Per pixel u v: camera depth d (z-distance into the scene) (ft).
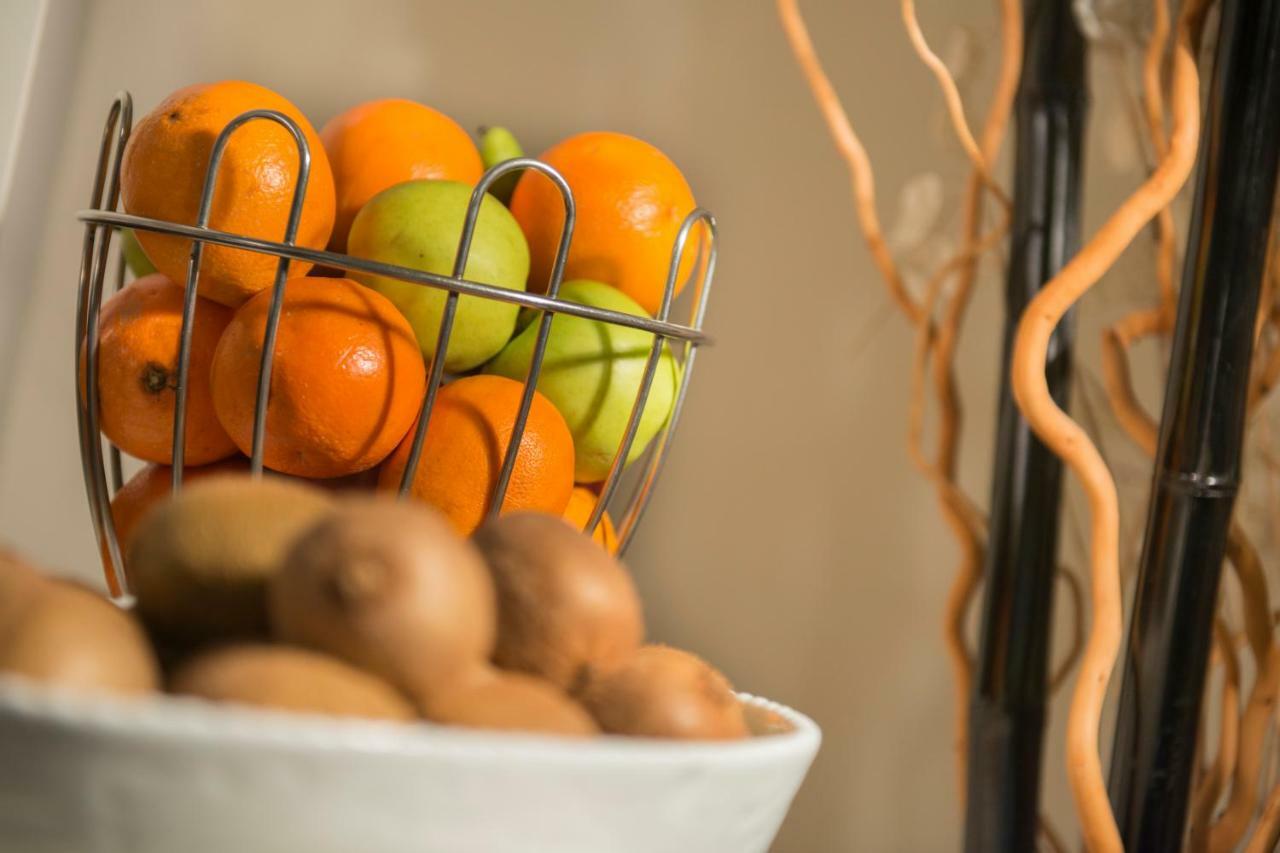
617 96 4.14
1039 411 2.92
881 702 4.08
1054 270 3.42
